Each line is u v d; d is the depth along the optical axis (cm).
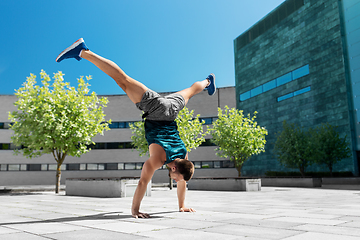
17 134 1561
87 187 1218
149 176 412
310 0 3256
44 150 1551
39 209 583
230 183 1552
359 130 2677
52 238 258
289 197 993
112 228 315
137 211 415
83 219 398
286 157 2933
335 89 2892
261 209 546
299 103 3281
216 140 2225
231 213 468
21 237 263
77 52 388
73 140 1530
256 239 251
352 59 2811
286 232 288
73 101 1540
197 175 3572
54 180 3481
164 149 409
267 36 3834
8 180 3388
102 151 3644
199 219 390
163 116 421
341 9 2945
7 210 564
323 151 2627
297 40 3381
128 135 3672
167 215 438
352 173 2631
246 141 2073
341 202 751
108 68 397
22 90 1523
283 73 3538
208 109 3741
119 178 1126
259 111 3866
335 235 270
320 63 3075
